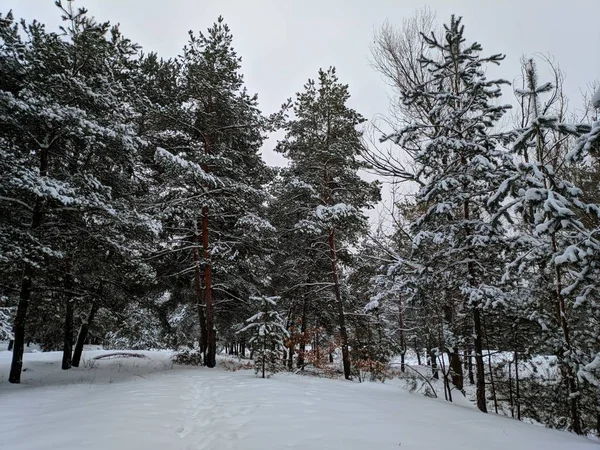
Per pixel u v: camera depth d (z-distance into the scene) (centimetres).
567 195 654
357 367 1435
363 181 1642
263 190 1700
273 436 485
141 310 2119
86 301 1354
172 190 1529
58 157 1262
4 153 1007
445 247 1015
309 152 1659
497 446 497
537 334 878
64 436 488
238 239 1748
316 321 1992
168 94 1638
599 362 687
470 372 1359
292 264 1803
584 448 530
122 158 1316
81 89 1152
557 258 602
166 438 497
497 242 885
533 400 931
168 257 1767
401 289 1005
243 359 2100
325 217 1437
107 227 1229
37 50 1146
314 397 773
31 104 1015
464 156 966
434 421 621
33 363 1518
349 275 1836
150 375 1286
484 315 948
